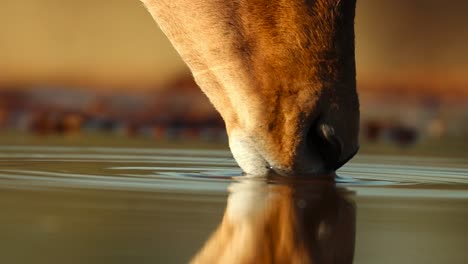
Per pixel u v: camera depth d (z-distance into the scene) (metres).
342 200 9.38
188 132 19.67
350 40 9.19
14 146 14.37
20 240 7.37
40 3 29.38
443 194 9.98
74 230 7.75
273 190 9.47
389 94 28.84
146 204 8.87
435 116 24.81
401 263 6.91
